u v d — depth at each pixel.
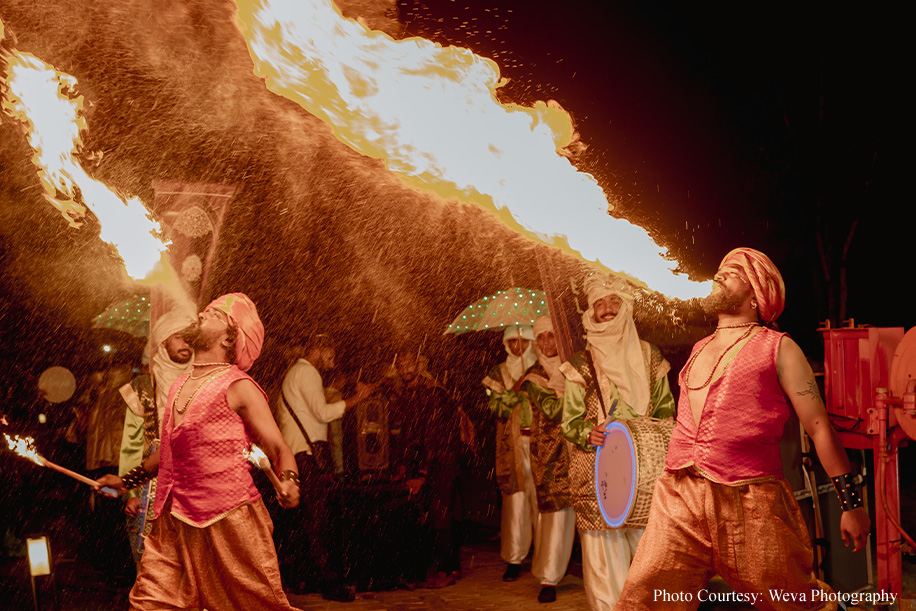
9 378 10.86
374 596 6.11
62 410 9.35
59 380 9.41
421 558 6.38
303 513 6.16
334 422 6.38
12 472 8.32
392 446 6.41
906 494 9.46
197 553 3.64
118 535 6.54
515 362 6.48
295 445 6.12
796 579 3.20
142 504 5.03
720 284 3.43
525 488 6.43
